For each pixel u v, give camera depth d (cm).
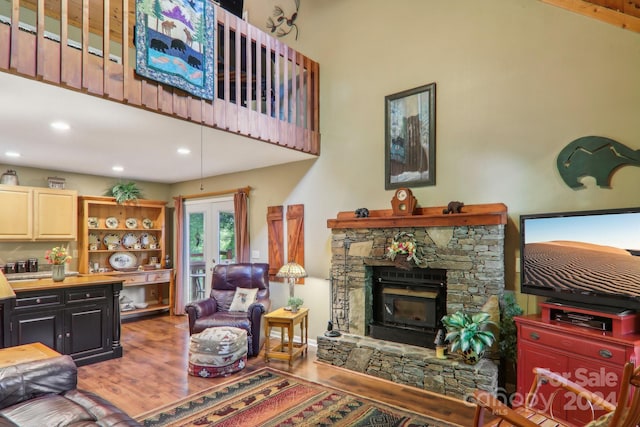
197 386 353
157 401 321
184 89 322
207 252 654
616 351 243
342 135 477
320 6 507
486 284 341
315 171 502
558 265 296
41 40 245
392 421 286
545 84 336
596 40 311
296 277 443
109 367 406
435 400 323
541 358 282
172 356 442
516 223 347
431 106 403
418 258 382
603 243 272
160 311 696
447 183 392
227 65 367
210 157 492
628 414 162
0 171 521
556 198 327
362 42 464
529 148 343
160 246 684
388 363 366
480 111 373
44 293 393
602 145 304
